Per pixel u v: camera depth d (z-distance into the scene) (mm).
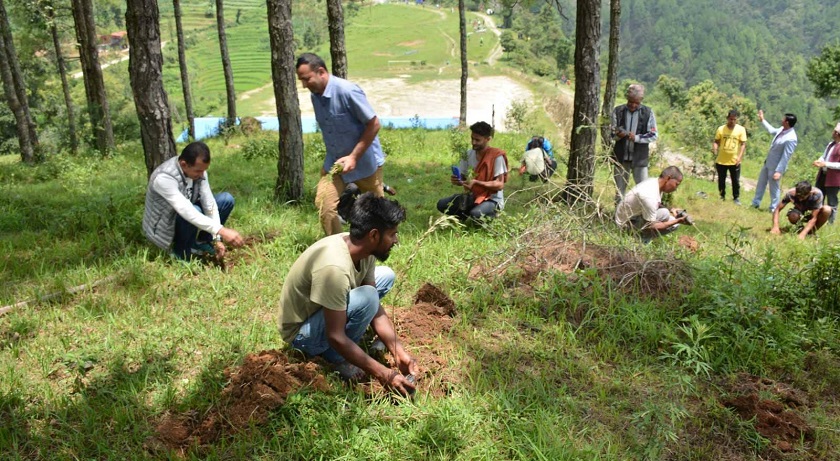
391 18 132625
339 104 5559
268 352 3938
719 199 12445
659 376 4234
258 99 75125
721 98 43531
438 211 8273
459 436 3488
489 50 89562
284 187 8352
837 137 9805
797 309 5113
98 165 13602
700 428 3738
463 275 5547
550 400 3865
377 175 6086
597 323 4840
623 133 9078
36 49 23000
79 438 3439
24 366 4133
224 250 5801
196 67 103188
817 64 29500
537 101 44969
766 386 4199
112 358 4203
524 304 5133
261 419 3502
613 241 6102
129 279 5430
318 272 3574
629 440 3590
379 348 4203
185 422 3586
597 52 8250
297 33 110000
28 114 18781
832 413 3969
